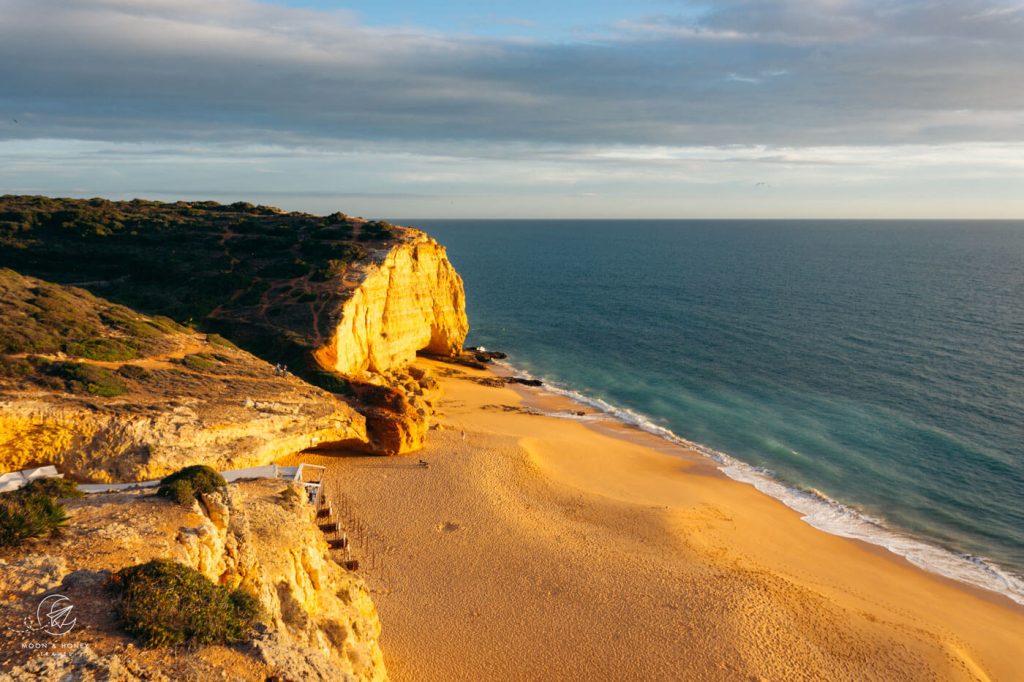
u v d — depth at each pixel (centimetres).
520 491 4466
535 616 3080
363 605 2391
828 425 6209
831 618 3212
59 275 7475
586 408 6881
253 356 5512
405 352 7675
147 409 3681
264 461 4022
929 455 5459
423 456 4934
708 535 4034
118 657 1110
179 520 1645
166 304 6769
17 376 3578
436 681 2623
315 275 7056
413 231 8194
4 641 1097
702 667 2803
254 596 1535
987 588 3666
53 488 1812
